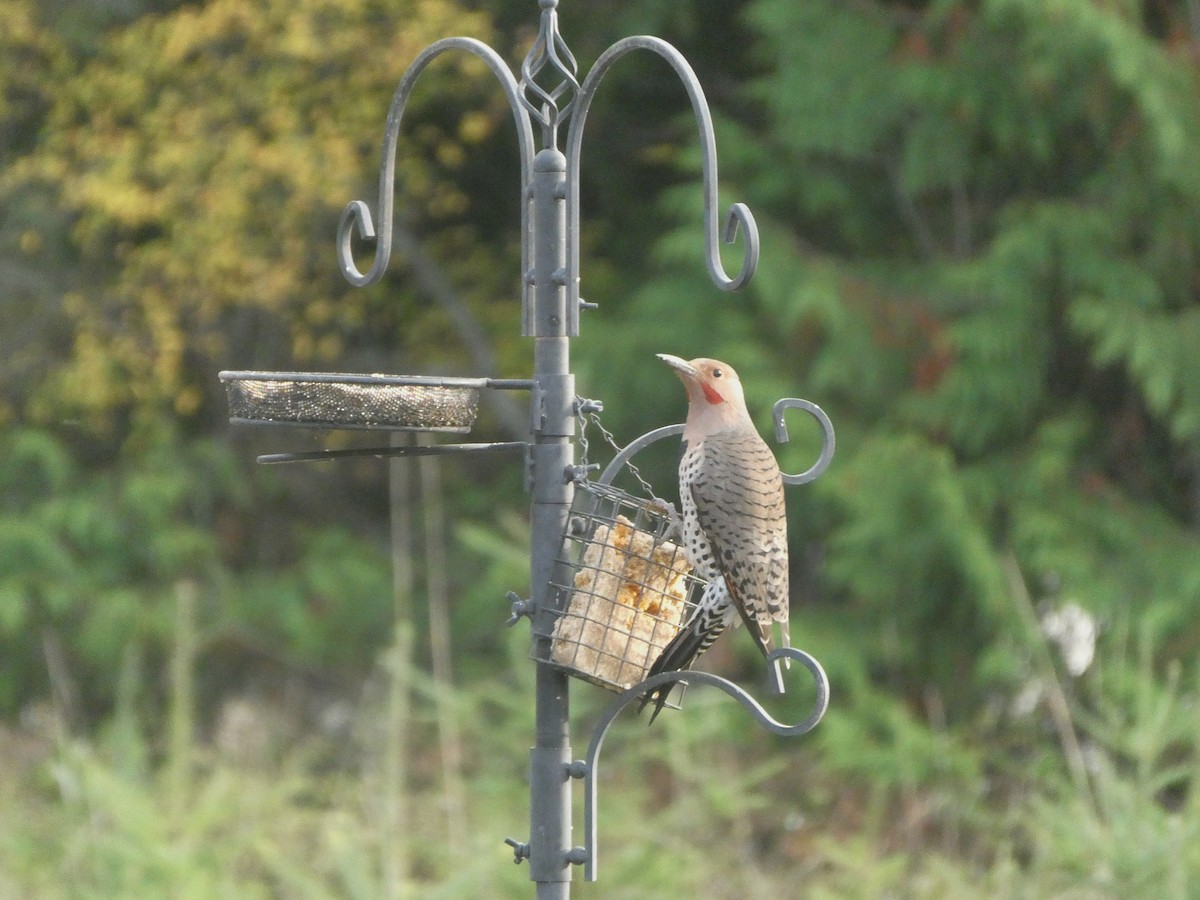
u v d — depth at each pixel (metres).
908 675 14.78
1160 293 14.09
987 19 13.73
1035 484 14.12
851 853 10.74
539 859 5.27
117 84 16.12
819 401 14.66
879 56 14.71
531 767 5.34
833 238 15.80
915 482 14.02
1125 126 14.01
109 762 11.72
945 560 14.20
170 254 16.31
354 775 13.03
